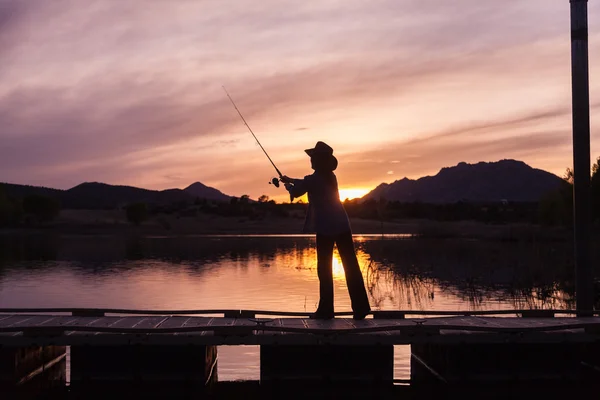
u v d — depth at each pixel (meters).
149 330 8.25
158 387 8.77
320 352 8.75
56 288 23.11
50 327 8.22
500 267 28.91
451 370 8.86
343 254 9.50
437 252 41.19
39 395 8.84
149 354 8.80
